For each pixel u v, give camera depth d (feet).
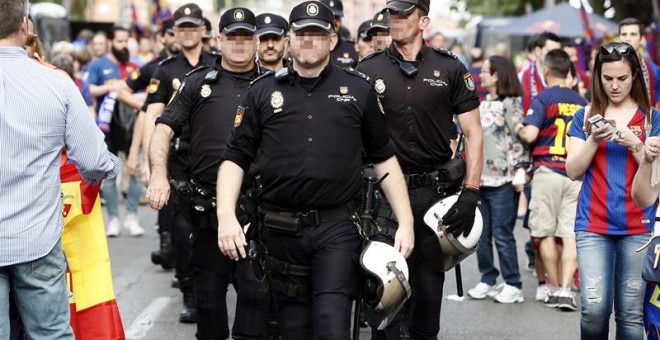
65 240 17.60
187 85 21.11
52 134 15.38
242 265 19.43
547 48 33.63
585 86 47.37
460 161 19.44
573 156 18.74
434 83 19.29
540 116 27.37
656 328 17.95
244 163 16.84
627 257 18.47
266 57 24.03
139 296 29.25
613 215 18.44
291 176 16.28
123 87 34.09
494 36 94.68
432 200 19.20
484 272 28.84
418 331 19.42
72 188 17.57
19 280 15.44
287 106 16.38
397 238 16.55
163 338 24.36
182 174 23.93
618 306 18.75
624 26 31.17
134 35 59.93
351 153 16.46
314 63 16.24
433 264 18.95
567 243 27.37
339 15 31.48
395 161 17.07
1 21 15.19
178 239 25.08
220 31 21.03
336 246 16.29
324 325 15.85
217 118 20.81
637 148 18.03
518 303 28.27
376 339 18.98
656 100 30.83
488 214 28.27
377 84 19.31
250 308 19.42
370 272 15.74
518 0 112.98
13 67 15.26
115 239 39.60
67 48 38.58
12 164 15.10
